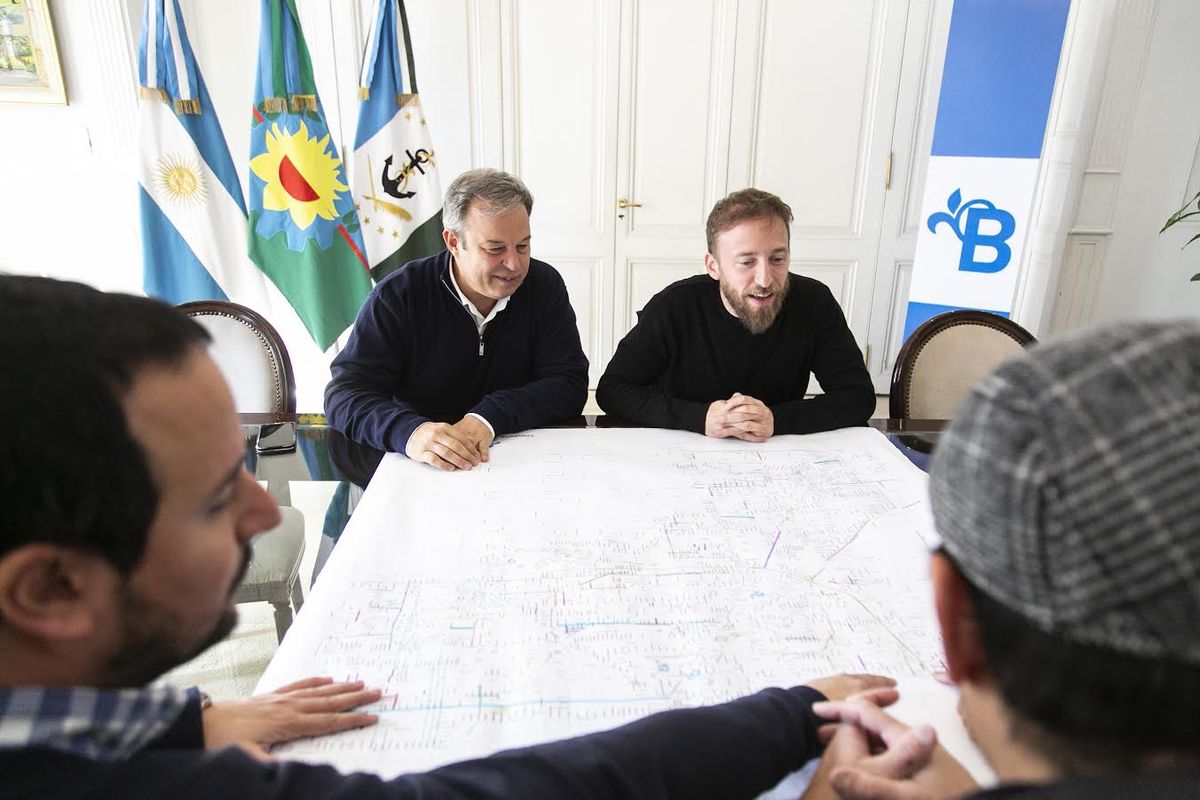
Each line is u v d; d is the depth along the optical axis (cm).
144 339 40
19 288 40
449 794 51
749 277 156
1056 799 30
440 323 161
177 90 274
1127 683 28
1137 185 337
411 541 99
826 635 81
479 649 77
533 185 344
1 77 297
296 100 280
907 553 98
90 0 292
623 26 321
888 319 365
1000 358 181
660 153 340
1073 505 28
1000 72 276
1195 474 27
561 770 53
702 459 129
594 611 84
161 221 283
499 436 140
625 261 355
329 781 48
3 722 38
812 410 144
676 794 56
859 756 61
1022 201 284
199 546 43
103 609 40
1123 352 29
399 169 303
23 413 35
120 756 43
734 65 327
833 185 345
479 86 329
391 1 288
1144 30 312
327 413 148
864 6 320
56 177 315
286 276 297
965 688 38
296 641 78
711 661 76
